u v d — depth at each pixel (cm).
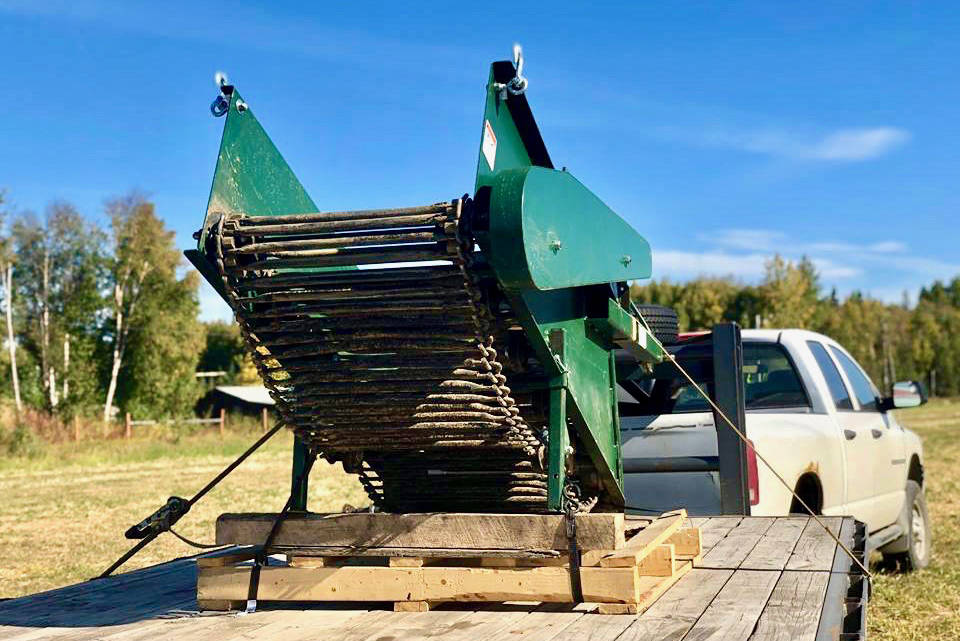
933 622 656
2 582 849
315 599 343
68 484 1852
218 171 327
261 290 331
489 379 335
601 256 385
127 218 5694
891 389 804
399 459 402
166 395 5662
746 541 464
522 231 296
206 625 326
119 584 432
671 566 358
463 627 306
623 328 420
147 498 1541
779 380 675
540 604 336
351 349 331
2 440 3128
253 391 5431
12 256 5509
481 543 332
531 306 339
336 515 351
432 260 304
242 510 1310
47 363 5562
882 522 758
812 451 627
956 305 10381
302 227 312
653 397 632
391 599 338
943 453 2141
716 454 576
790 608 317
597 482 443
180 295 5753
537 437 381
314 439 367
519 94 339
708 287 5756
